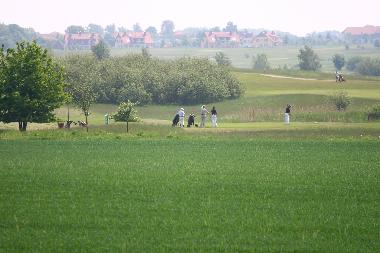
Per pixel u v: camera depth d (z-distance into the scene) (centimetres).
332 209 10712
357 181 13125
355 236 9175
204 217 10131
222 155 17000
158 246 8675
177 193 11900
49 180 13100
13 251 8462
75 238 9019
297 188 12400
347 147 18712
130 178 13388
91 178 13350
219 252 8456
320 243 8831
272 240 8962
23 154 17088
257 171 14338
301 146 18950
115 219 9988
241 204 11038
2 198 11369
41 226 9625
